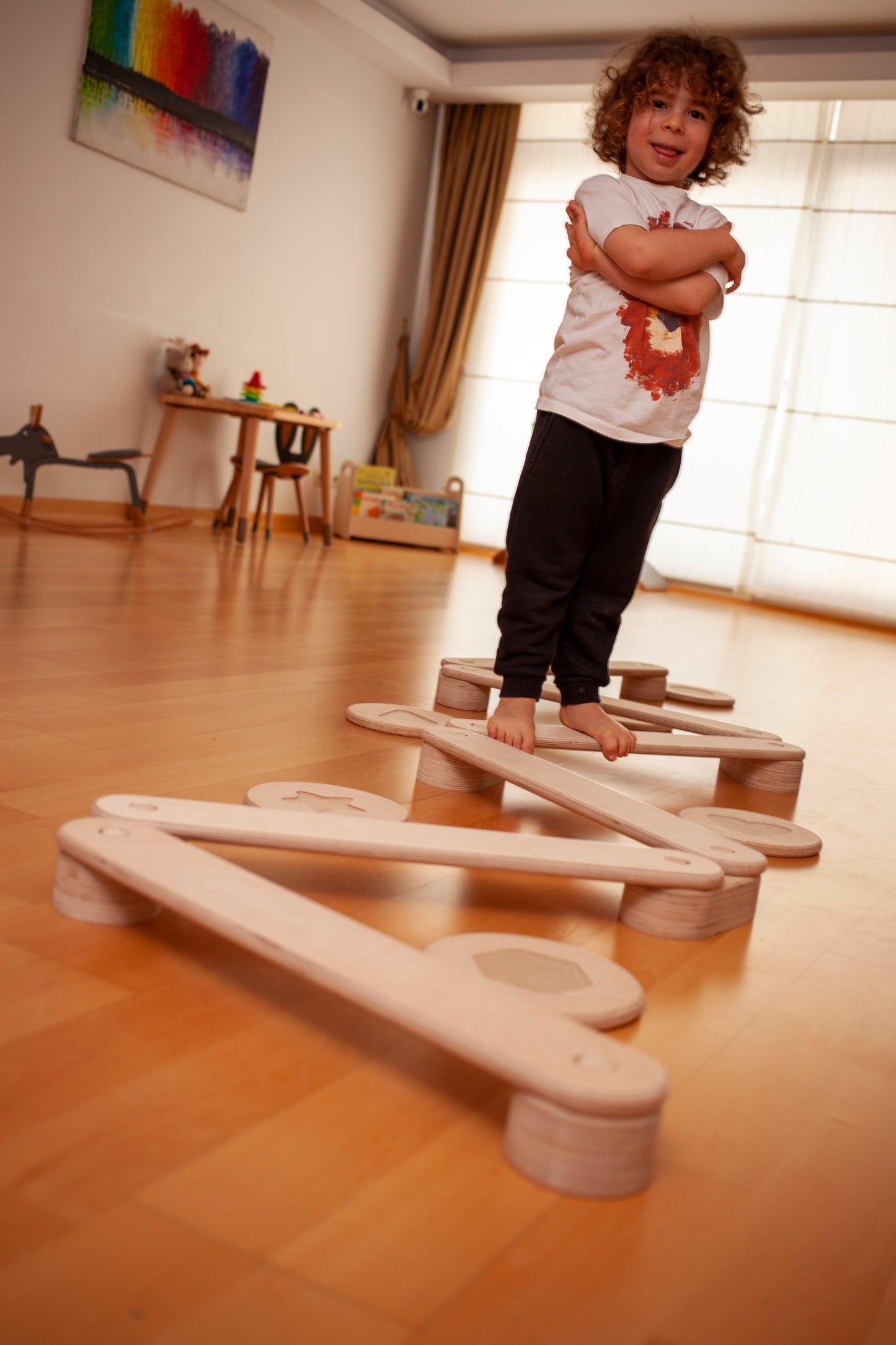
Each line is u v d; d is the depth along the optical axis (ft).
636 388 4.70
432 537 20.34
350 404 20.52
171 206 15.78
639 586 18.70
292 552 15.52
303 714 5.62
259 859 3.51
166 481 16.56
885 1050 2.87
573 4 17.15
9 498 14.15
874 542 18.28
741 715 7.94
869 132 17.92
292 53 17.31
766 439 18.89
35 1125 2.02
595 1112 2.01
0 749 4.25
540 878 3.73
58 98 13.85
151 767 4.29
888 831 5.17
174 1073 2.25
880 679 11.50
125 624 7.48
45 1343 1.54
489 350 21.22
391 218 20.38
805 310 18.53
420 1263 1.80
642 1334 1.73
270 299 17.99
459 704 6.36
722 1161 2.25
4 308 13.79
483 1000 2.22
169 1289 1.67
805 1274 1.93
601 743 4.93
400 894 3.38
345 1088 2.29
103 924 2.85
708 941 3.41
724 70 4.80
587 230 4.77
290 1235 1.82
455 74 19.58
